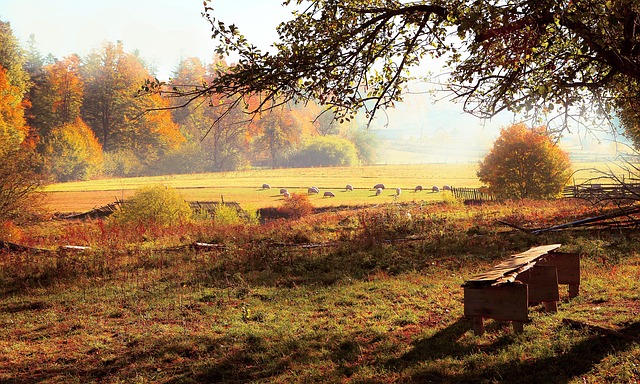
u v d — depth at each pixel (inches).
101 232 1039.6
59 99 4886.8
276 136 5497.1
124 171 4817.9
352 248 759.1
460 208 1163.3
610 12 246.1
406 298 502.0
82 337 471.5
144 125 4874.5
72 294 634.8
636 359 285.9
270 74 277.0
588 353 305.1
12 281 710.5
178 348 416.8
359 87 309.3
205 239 903.1
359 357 356.5
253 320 486.6
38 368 404.2
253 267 700.0
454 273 590.6
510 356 316.8
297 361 362.9
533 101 291.3
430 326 408.2
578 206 971.3
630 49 261.4
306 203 2263.8
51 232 1535.4
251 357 382.9
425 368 317.1
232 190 3272.6
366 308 485.7
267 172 4694.9
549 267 401.4
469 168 5108.3
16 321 544.4
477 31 254.7
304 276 649.0
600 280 490.6
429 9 282.0
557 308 408.2
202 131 5152.6
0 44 4259.4
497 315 351.3
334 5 297.3
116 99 5032.0
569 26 257.0
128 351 423.2
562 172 1546.5
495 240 730.2
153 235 1007.0
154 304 565.3
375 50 304.8
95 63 5457.7
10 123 3398.1
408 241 776.9
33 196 1382.9
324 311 494.9
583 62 289.1
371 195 2972.4
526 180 1555.1
